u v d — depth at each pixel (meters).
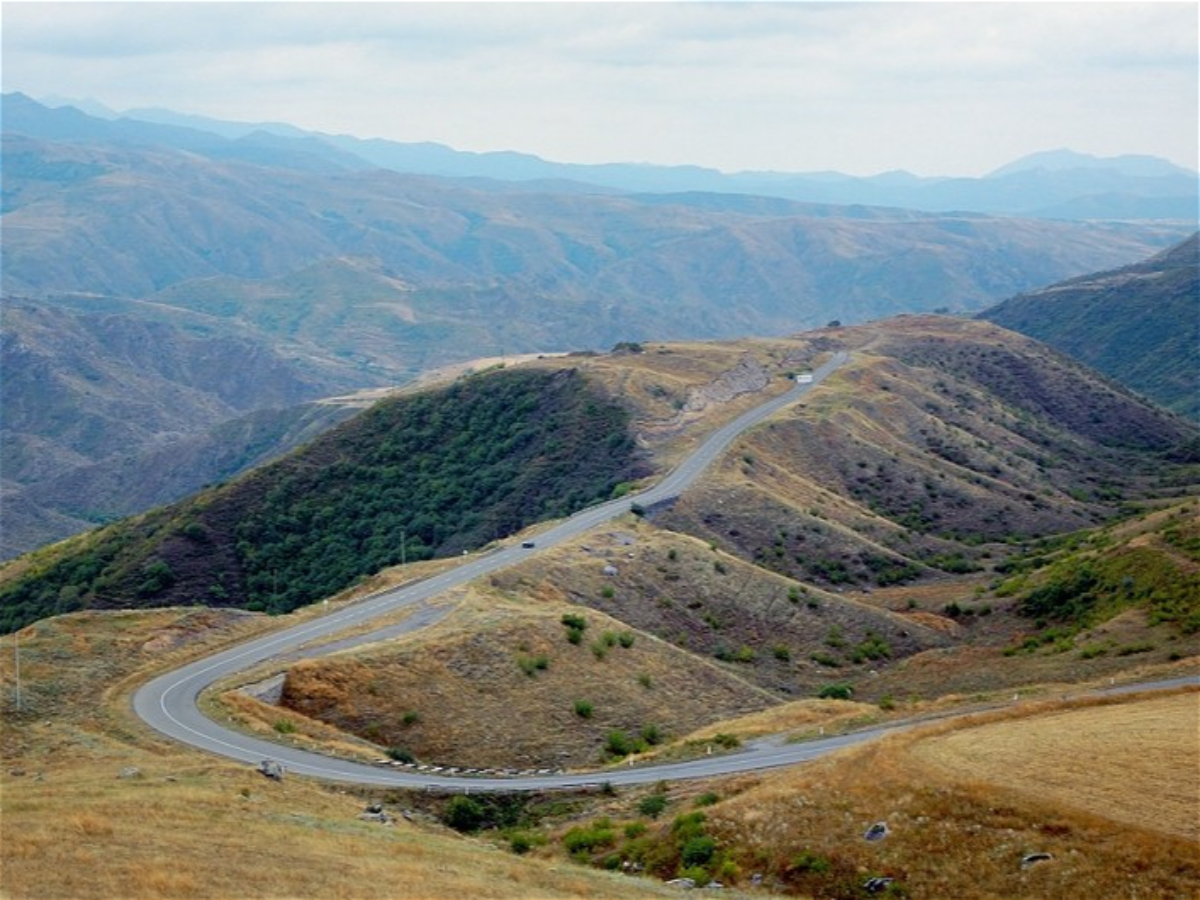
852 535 121.88
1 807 33.16
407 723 61.94
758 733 60.50
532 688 68.38
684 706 72.56
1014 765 38.22
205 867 28.86
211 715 57.56
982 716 45.66
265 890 27.67
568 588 91.12
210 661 68.62
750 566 104.69
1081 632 82.62
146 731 54.19
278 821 35.34
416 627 76.00
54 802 34.16
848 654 93.50
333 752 54.31
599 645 76.06
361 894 28.25
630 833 42.56
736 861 37.44
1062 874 31.83
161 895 26.53
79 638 69.88
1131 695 47.72
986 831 34.53
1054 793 35.50
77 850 29.00
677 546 103.44
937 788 37.00
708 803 44.81
